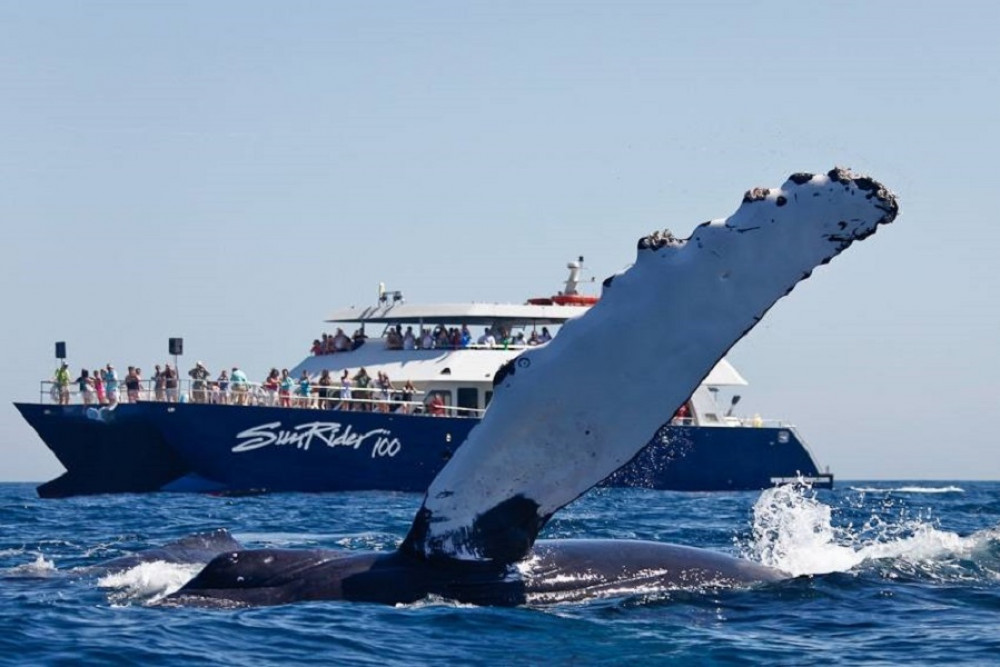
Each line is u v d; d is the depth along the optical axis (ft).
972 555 153.99
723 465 485.56
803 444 504.43
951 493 555.69
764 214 110.52
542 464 118.32
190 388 437.17
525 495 120.06
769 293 111.24
